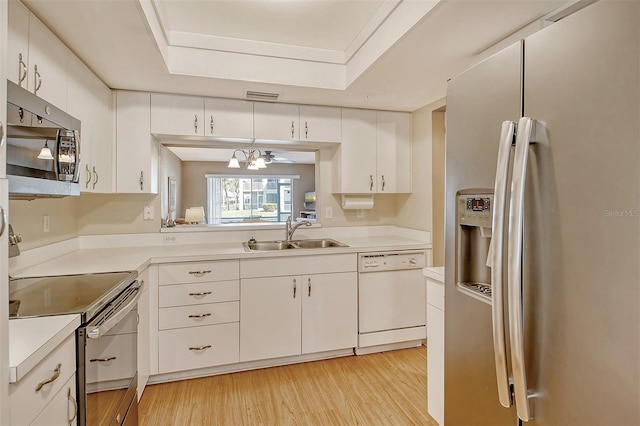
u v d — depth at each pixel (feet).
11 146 3.76
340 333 9.16
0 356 2.65
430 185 10.12
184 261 7.89
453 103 4.09
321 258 8.97
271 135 9.61
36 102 4.23
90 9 5.03
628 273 2.26
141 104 8.55
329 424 6.47
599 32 2.43
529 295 2.92
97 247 9.07
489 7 5.21
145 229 9.50
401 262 9.69
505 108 3.30
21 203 6.25
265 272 8.50
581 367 2.55
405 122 10.96
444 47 6.47
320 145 10.74
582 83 2.55
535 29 5.55
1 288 2.68
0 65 2.78
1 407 2.65
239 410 6.89
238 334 8.31
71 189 5.02
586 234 2.51
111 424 4.82
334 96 9.23
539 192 2.85
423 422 6.51
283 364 8.88
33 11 5.02
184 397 7.33
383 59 7.00
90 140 7.02
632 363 2.25
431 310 5.88
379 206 11.82
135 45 6.18
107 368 4.73
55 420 3.51
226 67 7.85
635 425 2.24
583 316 2.53
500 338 3.05
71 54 6.21
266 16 6.97
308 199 21.88
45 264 6.82
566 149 2.66
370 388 7.71
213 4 6.48
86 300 4.54
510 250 2.91
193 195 20.49
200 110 9.00
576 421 2.58
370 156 10.60
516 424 3.22
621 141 2.29
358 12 6.86
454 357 4.16
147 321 7.46
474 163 3.74
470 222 3.90
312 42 8.17
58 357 3.57
